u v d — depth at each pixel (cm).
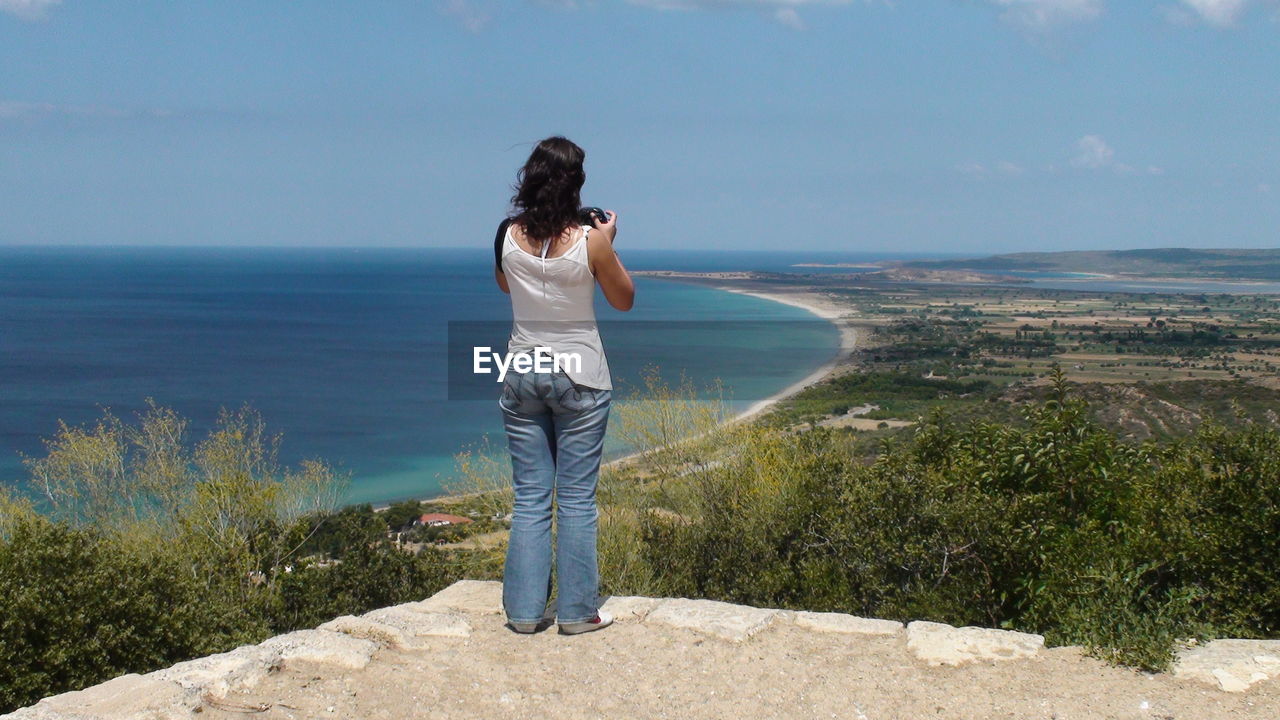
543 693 299
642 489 1052
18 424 5134
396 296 19375
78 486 1254
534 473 354
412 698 293
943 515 538
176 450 1325
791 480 955
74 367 8006
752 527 898
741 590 795
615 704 291
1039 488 528
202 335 11062
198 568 1155
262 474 1365
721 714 285
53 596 541
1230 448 446
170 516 1262
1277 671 295
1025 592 494
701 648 335
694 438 1095
